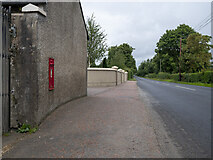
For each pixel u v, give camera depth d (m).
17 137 3.52
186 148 3.10
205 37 31.84
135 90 14.54
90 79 17.95
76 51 8.12
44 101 4.59
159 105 7.57
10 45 3.94
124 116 5.31
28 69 3.98
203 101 8.65
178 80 36.06
